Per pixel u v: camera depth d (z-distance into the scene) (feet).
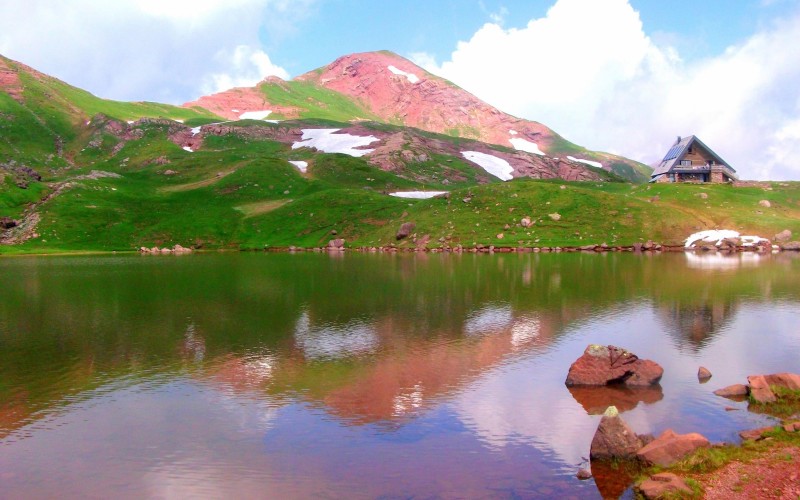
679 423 75.36
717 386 91.61
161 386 96.63
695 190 462.19
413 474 62.39
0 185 558.97
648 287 203.31
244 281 238.89
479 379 97.91
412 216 476.13
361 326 144.05
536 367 104.83
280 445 71.20
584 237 399.65
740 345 118.11
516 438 72.18
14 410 85.66
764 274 237.04
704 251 361.71
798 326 136.15
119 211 547.49
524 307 167.32
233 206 572.92
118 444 72.43
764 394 83.15
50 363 111.86
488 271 264.93
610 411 66.85
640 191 491.72
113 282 240.12
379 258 358.02
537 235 409.90
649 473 60.85
